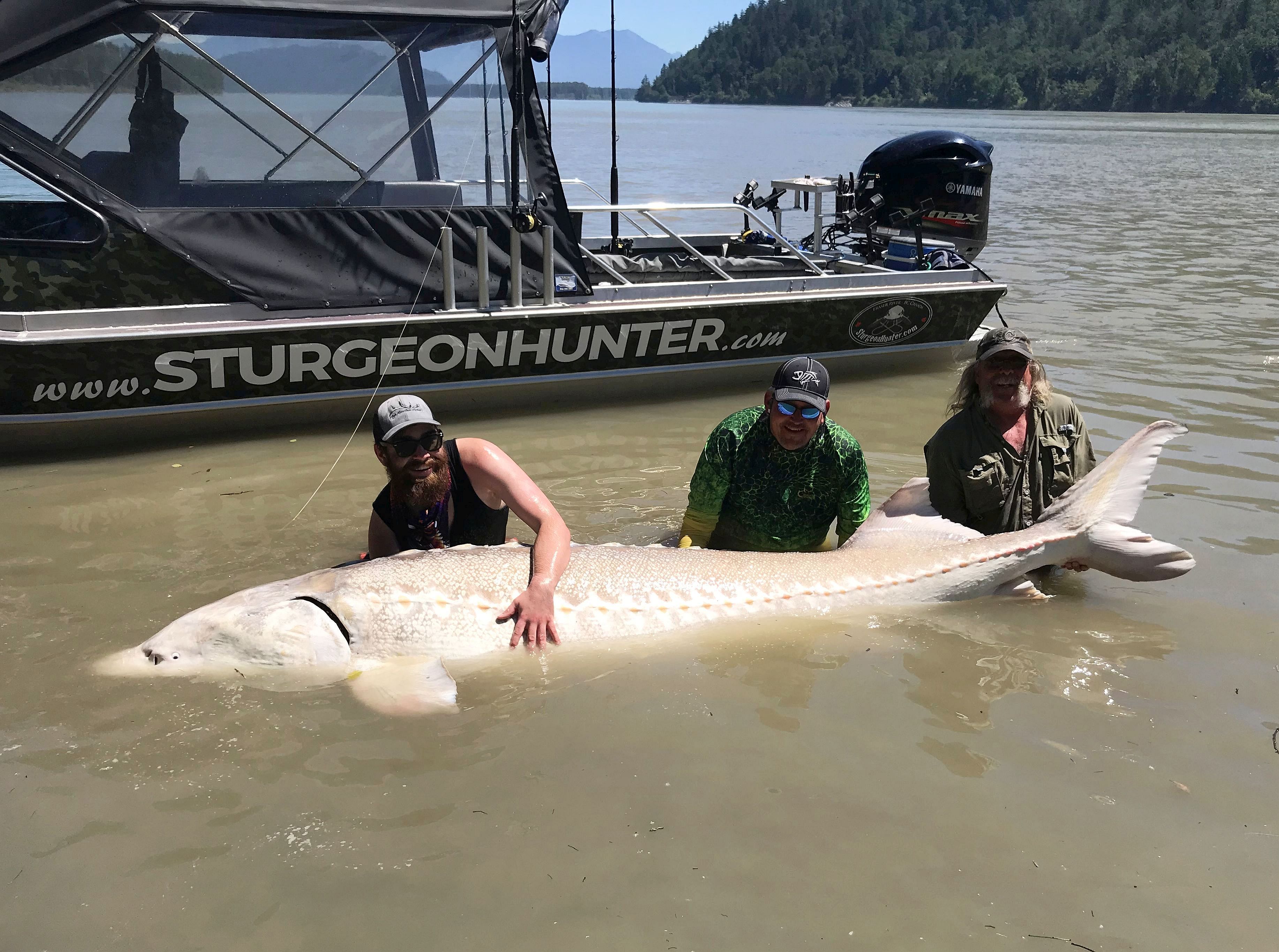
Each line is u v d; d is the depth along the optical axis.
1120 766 2.86
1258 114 110.81
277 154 5.92
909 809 2.67
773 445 4.12
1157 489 4.99
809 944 2.21
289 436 6.01
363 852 2.49
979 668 3.41
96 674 3.28
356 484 5.23
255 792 2.71
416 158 6.22
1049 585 4.07
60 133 5.44
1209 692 3.26
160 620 3.69
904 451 5.77
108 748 2.89
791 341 7.14
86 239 5.53
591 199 18.36
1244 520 4.63
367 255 6.05
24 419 5.49
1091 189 23.62
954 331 7.66
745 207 8.29
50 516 4.75
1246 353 7.74
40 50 5.30
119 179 5.57
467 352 6.26
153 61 5.54
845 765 2.86
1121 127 71.19
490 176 6.35
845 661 3.46
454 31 6.11
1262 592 3.96
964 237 8.34
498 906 2.31
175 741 2.93
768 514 4.23
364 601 3.38
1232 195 22.22
